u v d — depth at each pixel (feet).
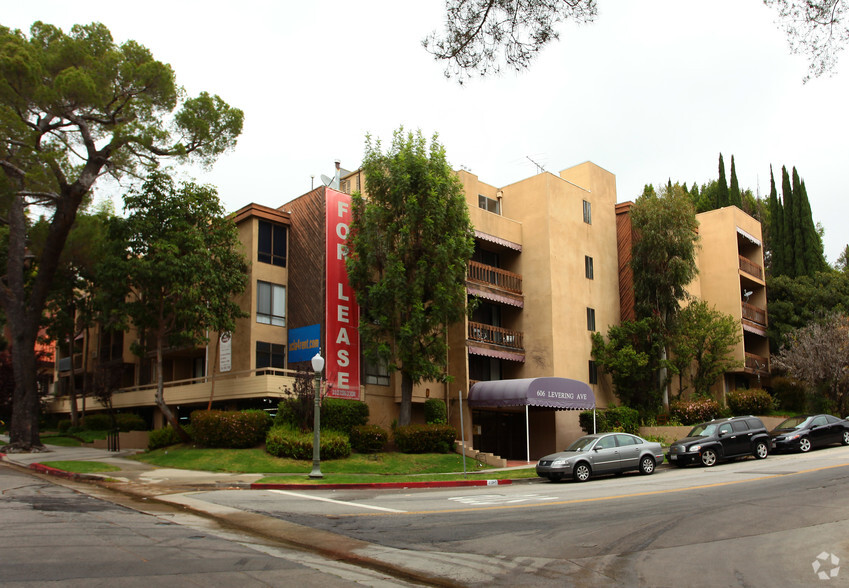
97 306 95.04
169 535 34.58
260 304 95.04
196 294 82.53
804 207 166.81
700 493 51.93
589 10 32.83
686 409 115.85
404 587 26.48
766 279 159.33
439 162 92.07
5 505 42.98
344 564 30.35
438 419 95.86
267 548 32.86
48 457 83.20
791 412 137.39
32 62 79.25
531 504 48.80
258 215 96.27
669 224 116.47
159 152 89.51
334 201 95.55
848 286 150.92
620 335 115.85
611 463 70.28
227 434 81.82
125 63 85.66
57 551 29.01
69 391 145.59
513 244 113.09
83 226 103.45
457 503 50.37
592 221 122.11
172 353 109.50
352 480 66.59
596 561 31.04
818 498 47.06
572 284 114.32
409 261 90.02
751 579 27.37
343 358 92.02
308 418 82.84
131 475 67.41
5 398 129.29
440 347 89.25
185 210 87.25
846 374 118.52
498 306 114.73
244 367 93.25
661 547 33.55
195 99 90.99
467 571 29.43
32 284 112.16
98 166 89.10
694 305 126.00
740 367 133.39
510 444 112.68
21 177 86.84
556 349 108.06
